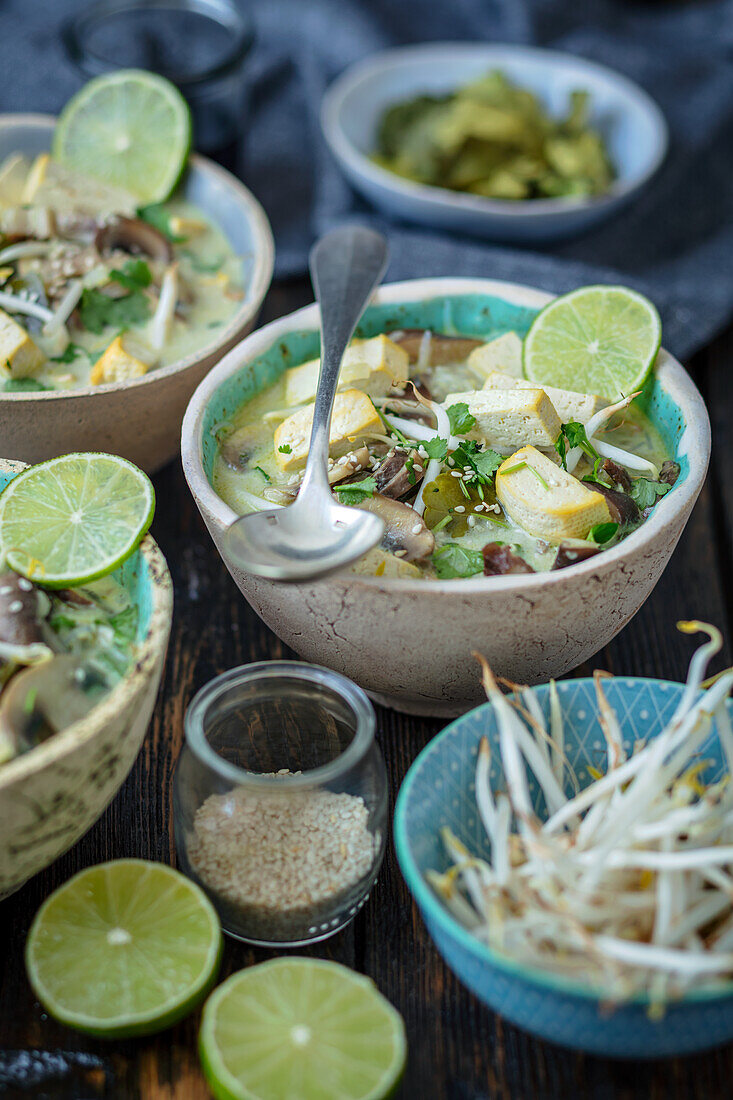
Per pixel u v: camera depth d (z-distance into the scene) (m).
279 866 0.51
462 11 0.98
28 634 0.51
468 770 0.51
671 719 0.52
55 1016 0.48
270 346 0.61
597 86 0.87
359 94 0.87
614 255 0.82
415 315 0.64
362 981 0.49
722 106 0.92
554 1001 0.46
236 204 0.73
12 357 0.63
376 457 0.57
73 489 0.54
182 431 0.57
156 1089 0.49
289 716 0.54
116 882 0.51
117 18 0.87
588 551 0.53
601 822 0.50
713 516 0.69
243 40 0.81
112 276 0.67
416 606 0.51
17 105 0.84
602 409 0.59
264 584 0.53
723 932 0.48
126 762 0.50
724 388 0.76
